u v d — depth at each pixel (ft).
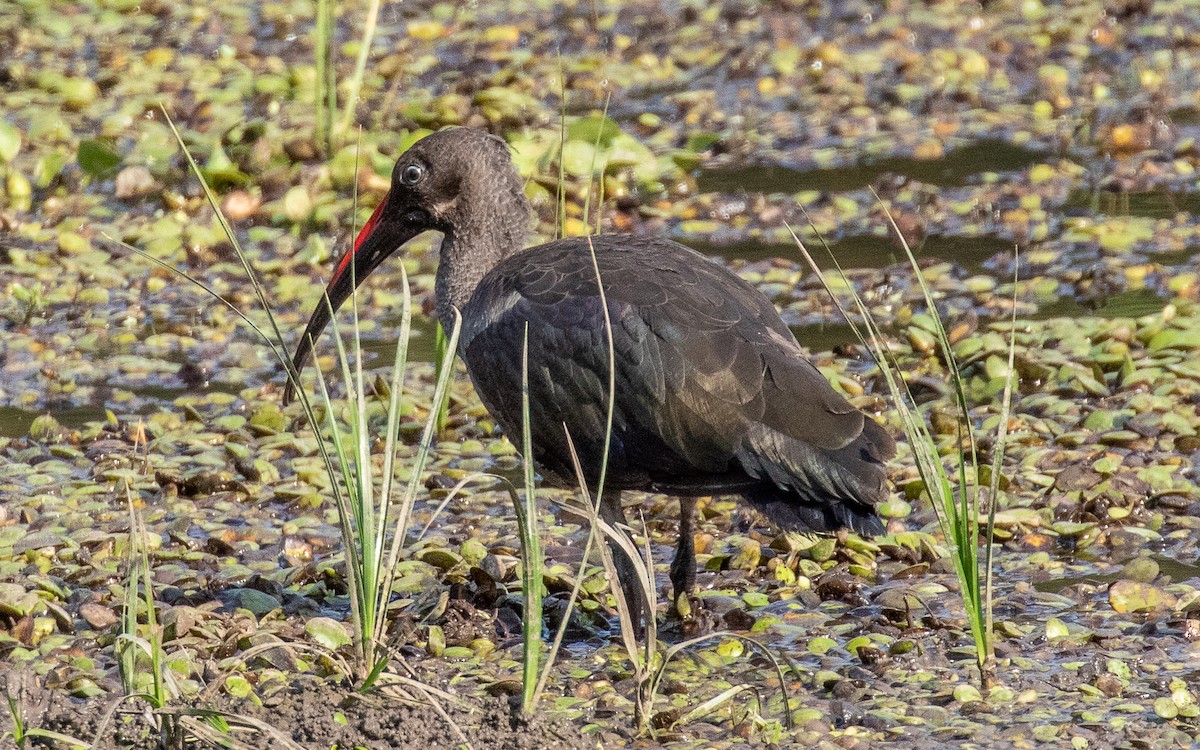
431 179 36.55
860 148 61.52
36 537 35.63
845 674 29.25
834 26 74.95
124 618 27.14
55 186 59.47
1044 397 41.14
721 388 28.96
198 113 63.31
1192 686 28.17
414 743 26.00
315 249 52.65
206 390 45.16
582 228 53.01
